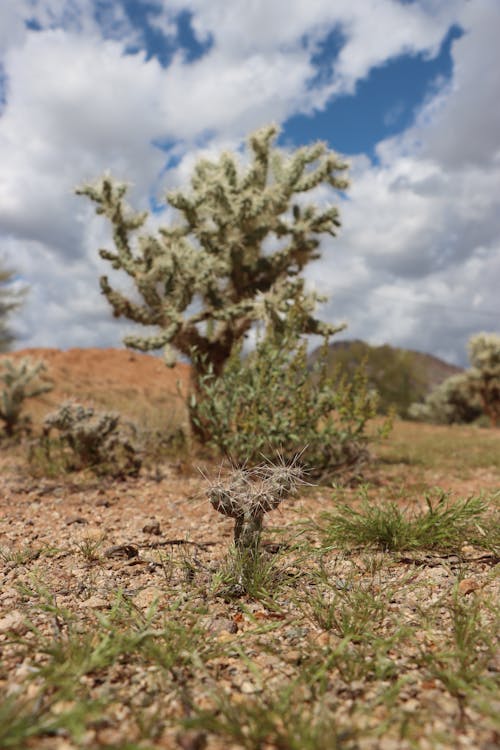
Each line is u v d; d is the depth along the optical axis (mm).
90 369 20516
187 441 7746
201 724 1630
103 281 7586
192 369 7926
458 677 1908
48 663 2041
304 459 6473
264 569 2953
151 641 2143
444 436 13883
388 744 1589
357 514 3932
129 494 5527
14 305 22234
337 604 2660
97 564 3309
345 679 1957
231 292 8289
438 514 3834
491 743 1591
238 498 2910
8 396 9898
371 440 7051
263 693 1885
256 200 7613
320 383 6934
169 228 8055
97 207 7566
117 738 1602
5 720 1582
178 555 3473
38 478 6355
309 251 8625
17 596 2738
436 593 2812
